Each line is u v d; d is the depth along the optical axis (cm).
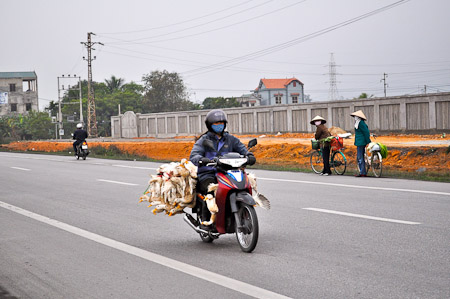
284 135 3572
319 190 1255
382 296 489
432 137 2650
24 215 1049
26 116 10388
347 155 2202
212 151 740
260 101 11231
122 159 2845
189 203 743
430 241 702
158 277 588
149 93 9494
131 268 631
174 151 3462
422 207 966
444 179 1366
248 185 687
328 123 3472
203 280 568
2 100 10844
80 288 556
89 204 1176
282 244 723
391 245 688
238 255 675
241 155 710
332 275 564
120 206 1136
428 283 523
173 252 709
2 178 1853
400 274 557
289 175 1647
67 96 10688
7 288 563
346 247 689
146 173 1898
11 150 4881
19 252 732
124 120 5838
